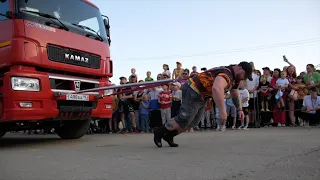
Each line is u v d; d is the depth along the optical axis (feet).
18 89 17.33
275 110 33.63
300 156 12.45
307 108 31.50
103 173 10.37
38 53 18.29
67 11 20.90
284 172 9.66
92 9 23.30
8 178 9.93
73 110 19.95
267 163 11.18
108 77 23.70
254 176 9.27
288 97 33.09
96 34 22.79
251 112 34.01
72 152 16.05
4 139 26.37
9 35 17.89
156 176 9.71
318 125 31.91
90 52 21.71
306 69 33.42
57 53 19.39
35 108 17.97
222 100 13.87
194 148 16.17
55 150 17.19
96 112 21.79
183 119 15.96
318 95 32.58
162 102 32.30
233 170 10.21
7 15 17.79
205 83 15.17
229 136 22.86
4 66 17.97
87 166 11.73
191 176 9.57
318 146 15.31
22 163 12.80
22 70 17.72
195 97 15.53
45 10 19.35
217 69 15.06
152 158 13.20
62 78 19.63
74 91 20.26
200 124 33.35
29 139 25.89
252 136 22.08
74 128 24.76
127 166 11.51
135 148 17.10
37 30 18.38
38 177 9.98
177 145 17.08
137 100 33.76
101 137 26.45
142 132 33.53
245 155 13.21
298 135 21.56
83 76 21.56
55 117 19.16
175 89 32.50
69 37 20.24
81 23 21.83
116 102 34.40
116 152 15.55
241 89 31.55
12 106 17.21
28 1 18.45
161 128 16.84
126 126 34.19
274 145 16.22
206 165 11.22
